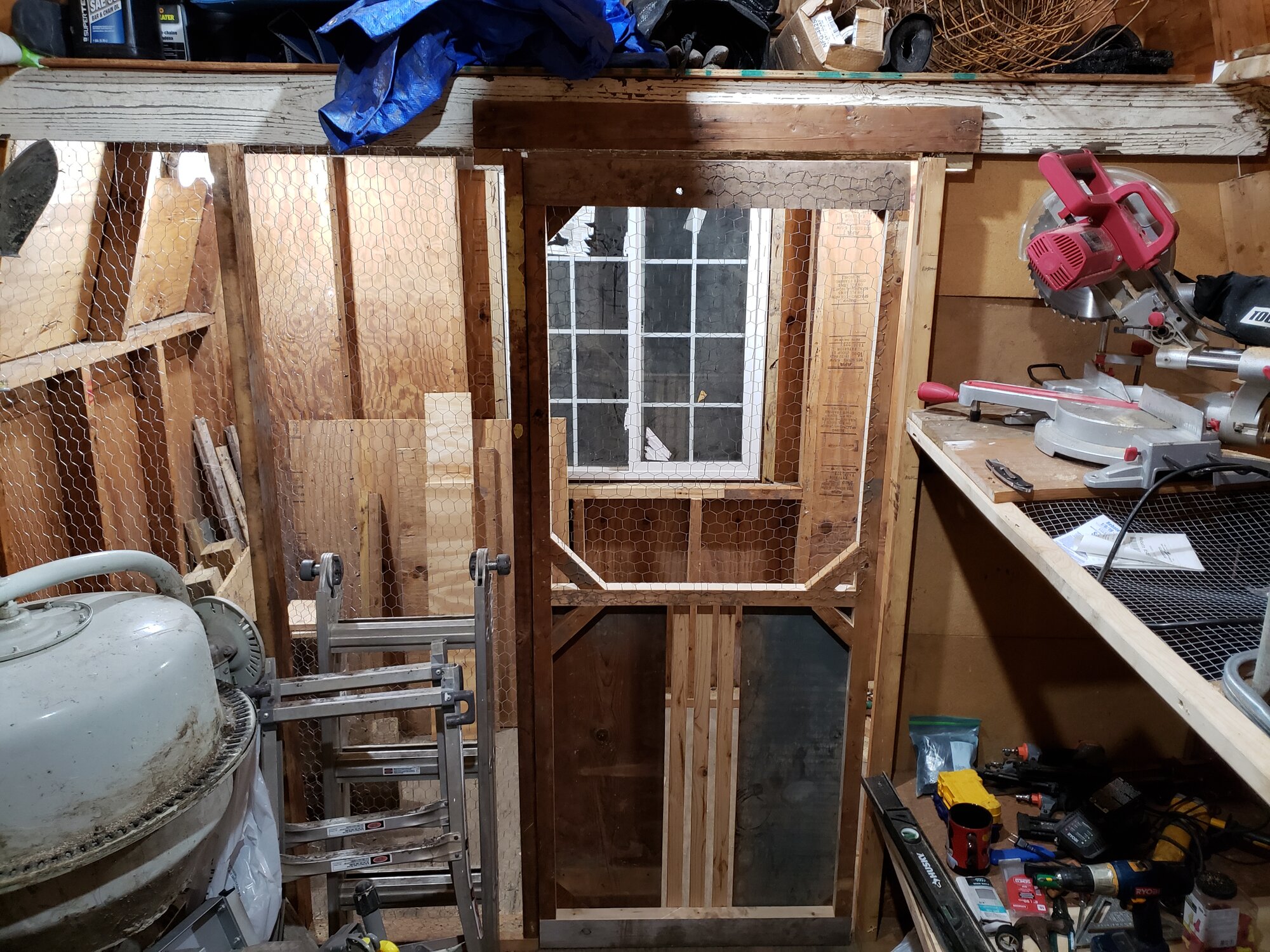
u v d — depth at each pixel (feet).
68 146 5.63
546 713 6.47
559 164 5.32
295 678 5.13
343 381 8.39
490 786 5.66
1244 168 5.41
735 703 6.84
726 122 5.24
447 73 4.79
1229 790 5.90
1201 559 3.60
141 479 7.82
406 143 5.27
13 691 3.55
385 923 6.93
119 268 6.55
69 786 3.55
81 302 6.52
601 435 9.66
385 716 8.45
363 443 8.41
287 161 7.86
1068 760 6.15
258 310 5.64
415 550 8.63
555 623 6.50
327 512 8.36
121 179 6.29
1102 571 3.41
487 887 5.76
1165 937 4.74
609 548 9.60
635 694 6.84
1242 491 4.01
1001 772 6.07
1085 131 5.29
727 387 9.43
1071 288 4.42
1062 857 5.36
